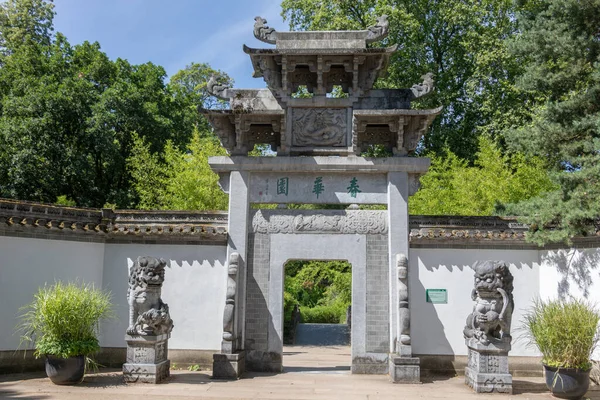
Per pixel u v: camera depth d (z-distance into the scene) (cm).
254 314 1220
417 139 1239
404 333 1130
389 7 2395
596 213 1036
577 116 1211
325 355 1636
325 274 2680
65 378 1018
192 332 1238
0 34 2800
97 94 2470
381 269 1222
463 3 2522
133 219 1283
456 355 1205
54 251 1210
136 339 1058
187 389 998
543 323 994
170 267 1263
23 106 2188
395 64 2541
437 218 1259
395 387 1053
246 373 1179
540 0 1502
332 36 1260
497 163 1938
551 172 1180
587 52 1179
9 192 2203
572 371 947
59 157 2280
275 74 1270
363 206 2312
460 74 2662
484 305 1029
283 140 1245
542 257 1237
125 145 2628
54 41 2733
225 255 1256
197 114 3066
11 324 1143
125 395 939
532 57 1342
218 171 1259
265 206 2461
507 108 2403
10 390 973
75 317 1027
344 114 1268
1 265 1139
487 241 1237
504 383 1005
